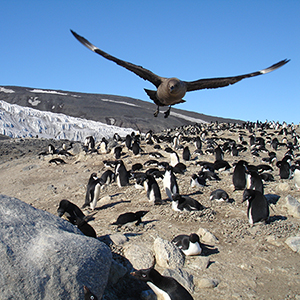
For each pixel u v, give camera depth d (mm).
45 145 34688
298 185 11086
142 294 5062
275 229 7602
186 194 10867
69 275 3924
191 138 26266
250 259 6375
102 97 131625
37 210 4957
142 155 19016
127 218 7922
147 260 6059
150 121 91188
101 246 4582
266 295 5238
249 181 10070
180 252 6301
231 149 20859
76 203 11586
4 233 4023
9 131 59625
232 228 7820
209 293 5328
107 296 4906
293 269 5980
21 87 125000
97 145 24578
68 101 106500
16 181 16047
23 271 3693
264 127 42656
